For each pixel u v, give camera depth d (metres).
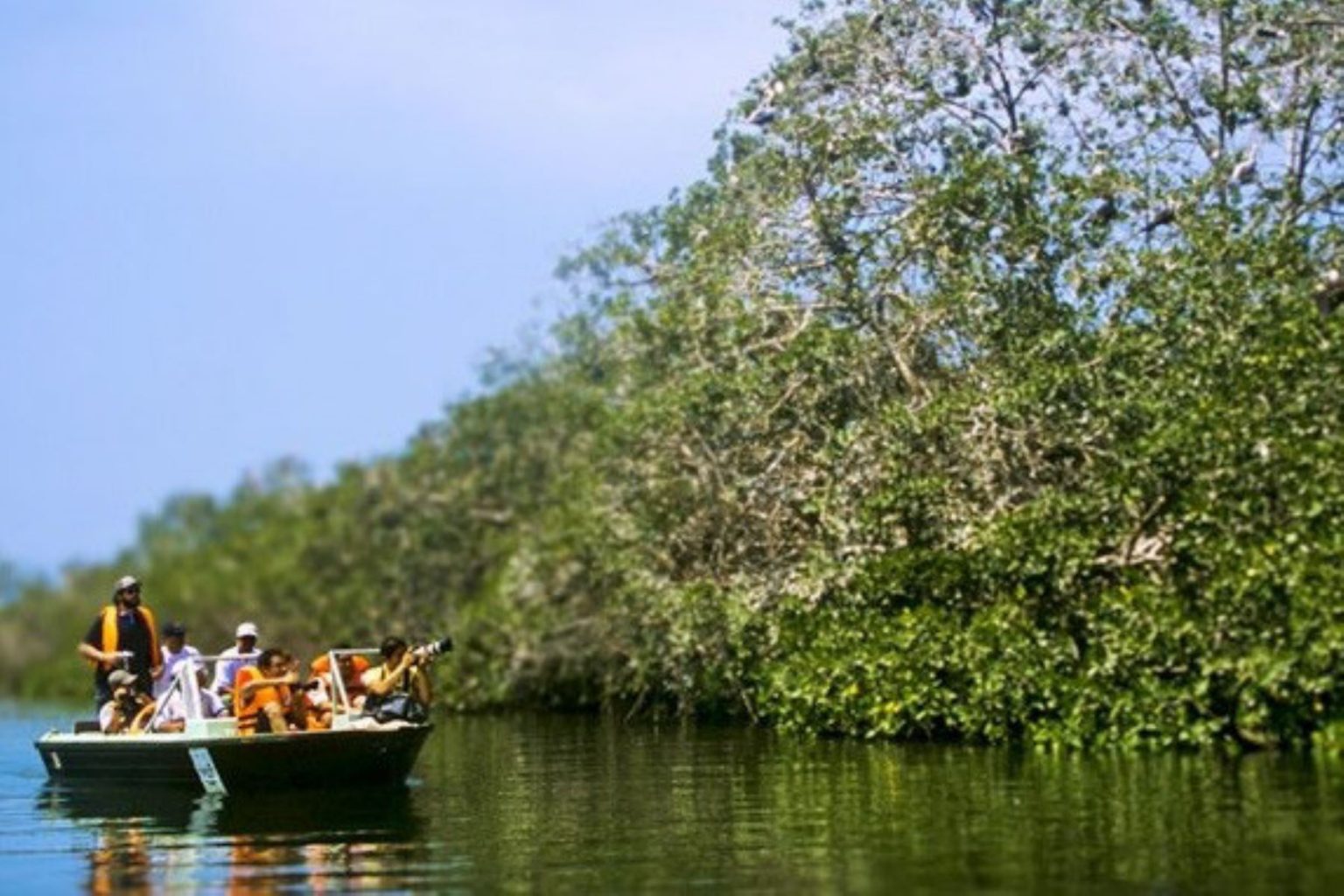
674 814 16.92
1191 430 19.33
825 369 24.97
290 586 52.94
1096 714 19.97
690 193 28.38
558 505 38.28
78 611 77.25
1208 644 18.88
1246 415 19.05
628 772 21.33
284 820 17.75
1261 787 16.08
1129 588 19.77
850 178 24.78
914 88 24.58
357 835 16.41
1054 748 20.12
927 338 24.34
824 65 25.25
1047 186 23.30
